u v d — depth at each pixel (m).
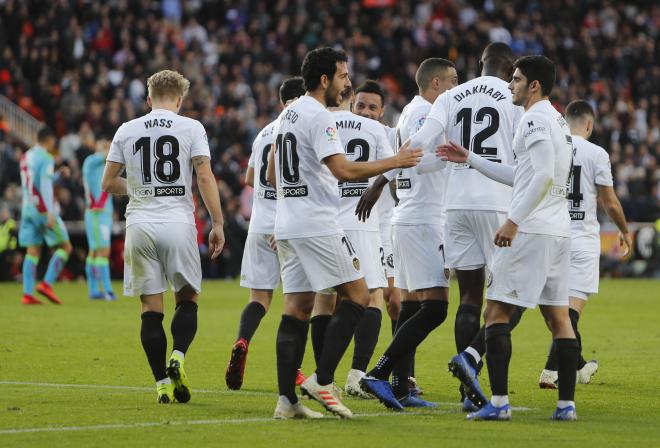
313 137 26.56
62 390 32.00
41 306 61.75
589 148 36.47
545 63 27.14
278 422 26.44
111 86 101.38
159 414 27.69
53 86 100.50
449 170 30.08
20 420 26.61
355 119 33.28
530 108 27.08
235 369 32.50
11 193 87.00
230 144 100.19
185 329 30.19
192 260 30.64
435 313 29.94
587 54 130.62
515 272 26.80
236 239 93.19
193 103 102.12
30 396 30.75
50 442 23.64
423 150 29.58
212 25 117.94
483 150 29.78
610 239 100.19
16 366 37.28
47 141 62.12
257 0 124.50
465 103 30.11
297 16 121.12
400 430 25.30
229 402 30.00
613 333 50.69
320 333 31.03
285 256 27.41
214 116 101.50
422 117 31.66
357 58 118.75
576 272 36.09
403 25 125.69
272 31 123.62
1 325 50.47
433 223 30.70
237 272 93.44
